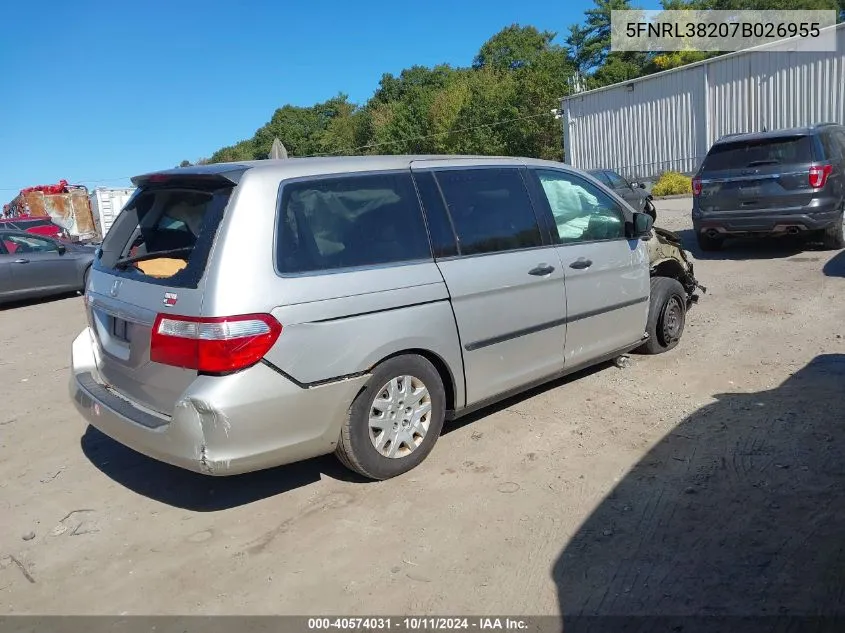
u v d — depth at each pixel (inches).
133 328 148.7
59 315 438.9
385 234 158.1
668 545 129.3
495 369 177.6
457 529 140.3
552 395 209.6
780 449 162.4
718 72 926.4
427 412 165.0
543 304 186.2
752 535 130.1
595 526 137.7
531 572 124.6
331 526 144.7
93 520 154.5
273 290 137.6
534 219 188.9
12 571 136.3
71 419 223.1
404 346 155.6
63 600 125.8
